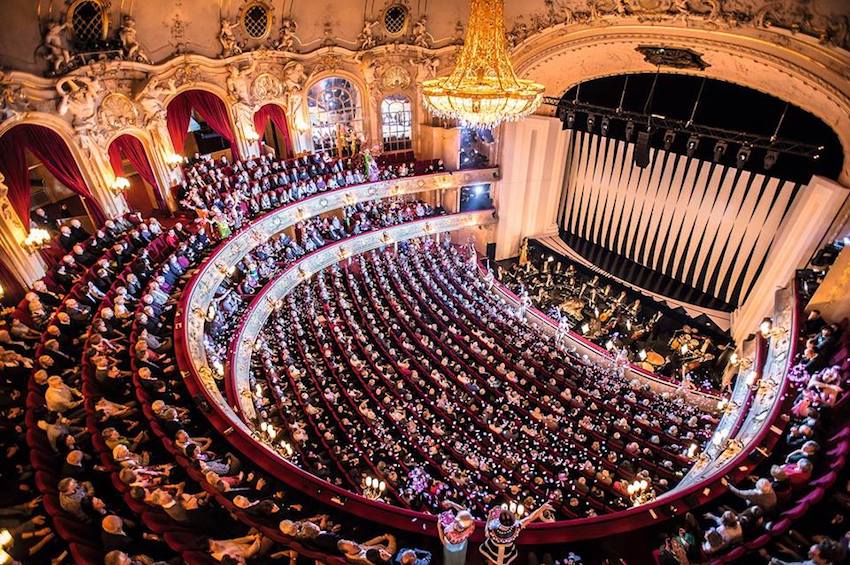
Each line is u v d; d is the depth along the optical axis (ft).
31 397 32.48
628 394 61.57
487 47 39.32
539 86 42.01
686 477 43.52
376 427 50.75
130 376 36.83
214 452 32.45
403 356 64.85
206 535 25.79
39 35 51.19
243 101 73.82
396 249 91.04
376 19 80.28
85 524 24.49
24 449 29.84
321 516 28.12
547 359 67.05
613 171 97.09
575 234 109.19
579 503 43.96
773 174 71.00
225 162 77.20
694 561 26.30
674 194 88.94
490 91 38.37
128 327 43.29
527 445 50.83
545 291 92.17
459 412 55.26
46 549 23.94
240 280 68.59
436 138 93.09
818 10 50.14
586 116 92.84
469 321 74.84
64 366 37.11
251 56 72.43
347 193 83.41
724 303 85.97
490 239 103.86
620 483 44.98
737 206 80.07
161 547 24.68
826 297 44.19
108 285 47.98
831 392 34.37
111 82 59.26
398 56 84.33
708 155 79.05
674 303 86.84
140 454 30.40
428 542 27.25
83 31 55.62
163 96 65.10
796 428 34.22
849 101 51.11
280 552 25.00
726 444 41.37
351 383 58.44
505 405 56.03
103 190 59.62
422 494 42.78
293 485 30.58
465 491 43.98
